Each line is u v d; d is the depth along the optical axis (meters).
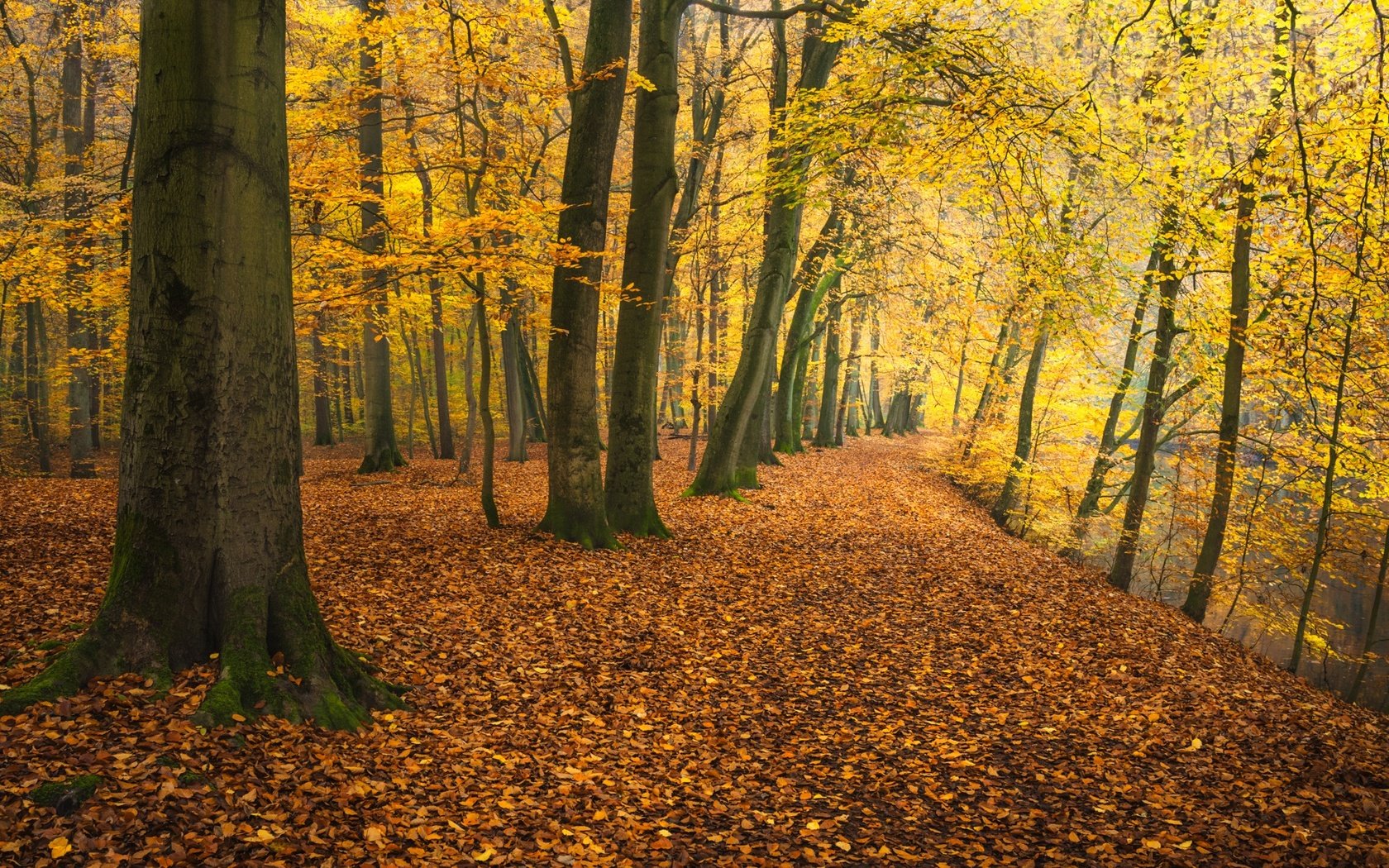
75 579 8.79
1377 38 9.70
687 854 4.88
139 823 3.88
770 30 21.28
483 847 4.52
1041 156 12.91
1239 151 12.39
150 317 5.47
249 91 5.60
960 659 9.57
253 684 5.42
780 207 18.53
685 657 8.67
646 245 13.87
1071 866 5.13
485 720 6.46
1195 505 16.59
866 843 5.35
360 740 5.55
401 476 20.77
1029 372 21.28
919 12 11.70
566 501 12.72
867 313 32.56
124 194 10.08
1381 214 10.23
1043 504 21.77
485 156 11.18
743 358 19.17
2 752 4.23
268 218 5.77
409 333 27.83
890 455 36.81
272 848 3.98
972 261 20.05
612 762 6.12
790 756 6.69
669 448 32.66
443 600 9.13
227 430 5.63
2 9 18.11
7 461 22.56
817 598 11.52
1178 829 5.72
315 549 10.93
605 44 12.09
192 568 5.54
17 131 21.30
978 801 6.13
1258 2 11.23
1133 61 12.49
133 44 17.17
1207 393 15.95
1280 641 16.58
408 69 11.23
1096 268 13.54
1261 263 12.70
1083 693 8.72
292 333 6.07
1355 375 12.39
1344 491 14.42
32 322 20.94
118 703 4.96
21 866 3.45
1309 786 6.61
